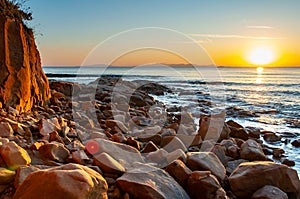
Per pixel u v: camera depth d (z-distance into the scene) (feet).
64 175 7.89
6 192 9.03
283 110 48.57
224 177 13.79
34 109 23.76
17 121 16.93
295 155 21.57
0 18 20.38
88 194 7.76
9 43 20.70
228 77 199.52
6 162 10.03
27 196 7.77
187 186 12.03
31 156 12.06
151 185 10.55
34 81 25.12
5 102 19.47
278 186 12.54
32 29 27.89
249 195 12.54
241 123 36.09
